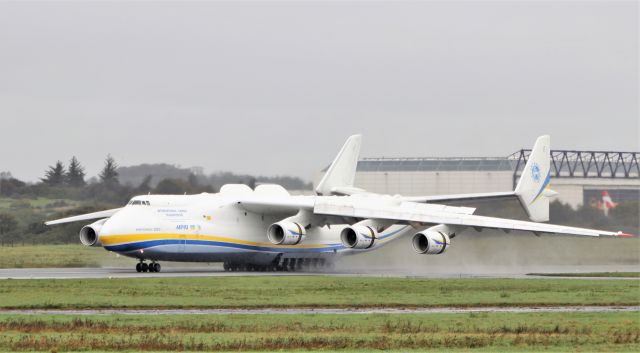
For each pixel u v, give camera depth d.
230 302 44.16
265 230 72.81
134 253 65.44
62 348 29.59
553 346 31.11
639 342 32.12
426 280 59.34
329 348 30.17
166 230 66.50
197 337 32.25
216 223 69.50
